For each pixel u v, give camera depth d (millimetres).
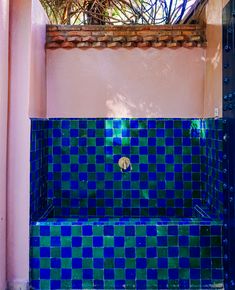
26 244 3525
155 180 4512
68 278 3566
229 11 3283
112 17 5602
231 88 3219
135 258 3576
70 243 3578
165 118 4477
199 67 4422
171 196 4504
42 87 4195
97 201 4527
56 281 3564
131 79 4445
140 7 5613
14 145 3549
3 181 3400
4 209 3438
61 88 4438
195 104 4449
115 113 4477
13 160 3545
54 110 4453
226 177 3385
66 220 3707
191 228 3584
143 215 4500
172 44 4359
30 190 3590
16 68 3557
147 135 4500
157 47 4418
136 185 4516
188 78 4434
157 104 4461
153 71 4438
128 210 4512
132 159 4512
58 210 4520
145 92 4457
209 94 4160
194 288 3561
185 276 3568
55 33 4340
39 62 4016
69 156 4523
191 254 3578
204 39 4324
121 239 3582
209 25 4160
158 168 4508
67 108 4461
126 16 5617
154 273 3572
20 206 3537
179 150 4496
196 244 3580
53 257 3574
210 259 3572
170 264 3576
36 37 3842
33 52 3711
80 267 3576
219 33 3771
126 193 4520
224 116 3445
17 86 3557
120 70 4441
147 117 4480
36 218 3775
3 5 3332
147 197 4512
